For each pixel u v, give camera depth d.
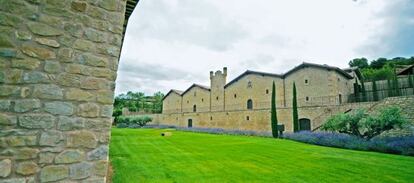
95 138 2.84
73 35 2.88
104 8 3.14
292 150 12.25
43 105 2.60
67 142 2.66
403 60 48.69
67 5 2.90
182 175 6.62
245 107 33.56
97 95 2.93
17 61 2.54
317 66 27.34
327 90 26.28
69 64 2.81
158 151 11.19
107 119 2.95
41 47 2.68
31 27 2.66
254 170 7.50
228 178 6.47
